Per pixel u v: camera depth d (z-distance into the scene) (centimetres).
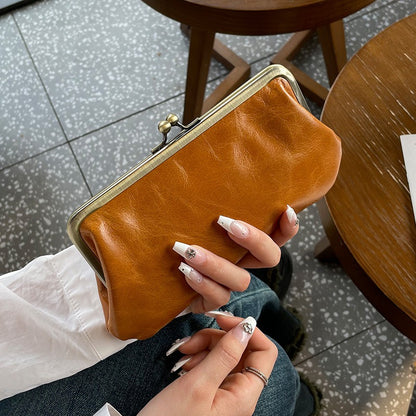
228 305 65
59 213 112
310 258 104
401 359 95
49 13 132
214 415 44
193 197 45
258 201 48
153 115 119
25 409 60
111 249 44
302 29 77
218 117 46
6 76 126
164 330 63
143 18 129
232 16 74
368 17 125
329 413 92
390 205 64
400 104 69
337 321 99
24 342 53
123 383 61
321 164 50
